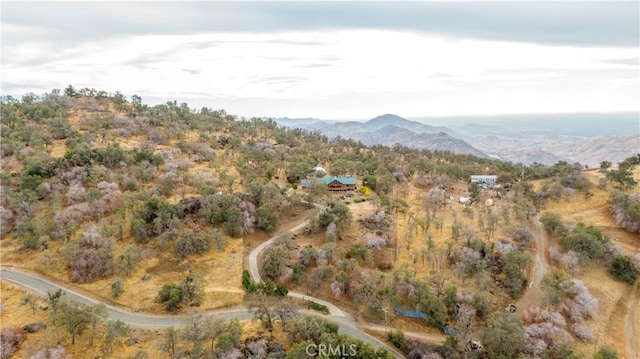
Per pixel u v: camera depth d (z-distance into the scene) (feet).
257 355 217.56
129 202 349.61
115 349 228.43
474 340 251.19
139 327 247.50
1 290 272.92
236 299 277.03
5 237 331.16
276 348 227.20
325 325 242.37
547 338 244.83
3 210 339.16
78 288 280.92
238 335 227.20
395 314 274.77
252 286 284.41
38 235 319.68
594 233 332.60
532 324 254.27
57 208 341.62
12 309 254.27
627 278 305.73
